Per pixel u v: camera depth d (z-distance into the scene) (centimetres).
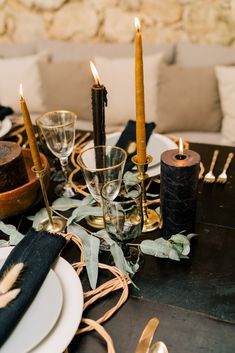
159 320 61
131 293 66
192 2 229
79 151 112
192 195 71
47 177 86
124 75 211
